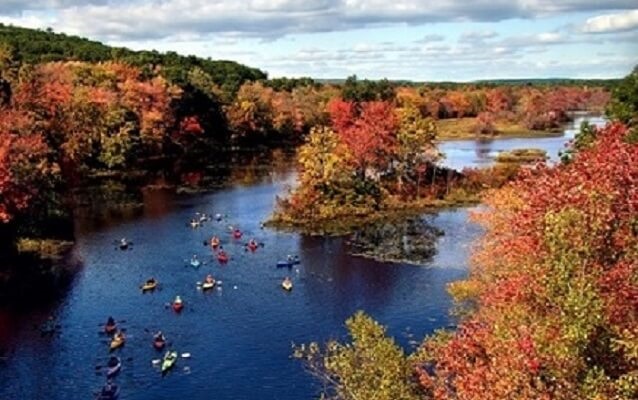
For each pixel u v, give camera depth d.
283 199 108.25
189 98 172.50
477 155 162.88
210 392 48.81
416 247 85.38
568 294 19.42
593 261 20.41
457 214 101.88
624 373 19.34
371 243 87.69
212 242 86.50
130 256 81.62
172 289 70.50
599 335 19.30
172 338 58.25
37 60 199.88
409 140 112.94
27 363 53.34
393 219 99.56
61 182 105.75
